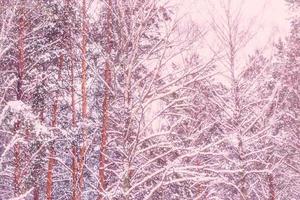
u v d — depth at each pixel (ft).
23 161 40.75
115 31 35.47
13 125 35.70
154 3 35.01
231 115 46.09
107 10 36.47
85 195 40.42
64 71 40.32
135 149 33.76
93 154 39.37
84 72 38.06
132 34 34.96
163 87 34.60
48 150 39.68
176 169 33.63
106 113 35.99
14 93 43.42
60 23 39.60
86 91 38.14
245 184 44.60
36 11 42.14
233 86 46.57
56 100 41.73
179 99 34.53
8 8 36.45
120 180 33.55
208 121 44.62
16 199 28.96
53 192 47.57
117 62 35.60
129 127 33.88
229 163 44.91
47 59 41.16
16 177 39.09
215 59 35.09
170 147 34.71
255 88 46.83
